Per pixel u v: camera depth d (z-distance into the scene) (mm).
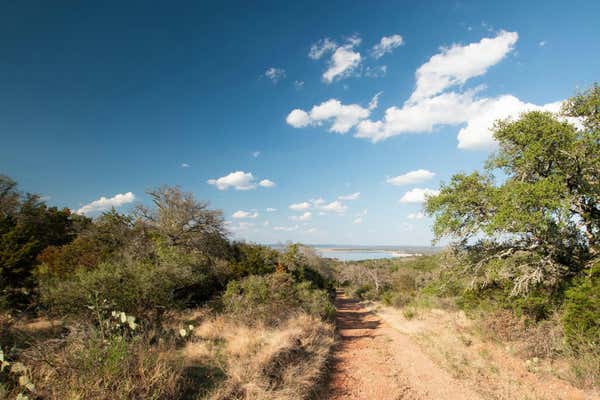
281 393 5250
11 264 10141
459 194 11023
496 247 11078
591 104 10109
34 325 6879
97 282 7789
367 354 9695
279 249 30266
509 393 6348
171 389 4309
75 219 25203
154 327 7109
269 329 8914
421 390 6719
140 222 20703
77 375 3781
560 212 8422
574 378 6457
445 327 12922
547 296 9516
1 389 3387
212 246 21953
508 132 10406
